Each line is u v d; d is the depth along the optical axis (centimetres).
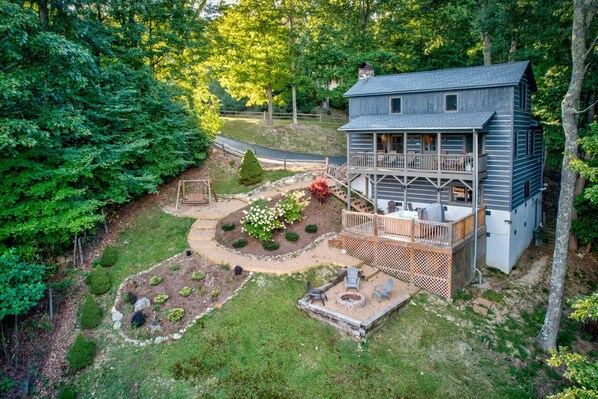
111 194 1953
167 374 1253
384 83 2352
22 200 1576
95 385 1253
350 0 3897
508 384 1275
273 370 1262
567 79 2288
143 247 1881
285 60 3581
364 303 1502
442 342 1411
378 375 1253
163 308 1491
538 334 1527
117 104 1950
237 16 3353
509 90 1928
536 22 2241
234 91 3750
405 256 1730
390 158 2089
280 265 1714
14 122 1324
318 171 2628
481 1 2412
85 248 1880
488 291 1788
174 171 2441
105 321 1475
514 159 2012
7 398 1242
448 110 2091
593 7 1417
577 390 869
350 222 1870
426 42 3772
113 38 2044
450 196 2156
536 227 2580
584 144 1219
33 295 1333
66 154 1638
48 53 1441
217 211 2178
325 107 4853
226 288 1579
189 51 2769
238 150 3250
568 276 2084
